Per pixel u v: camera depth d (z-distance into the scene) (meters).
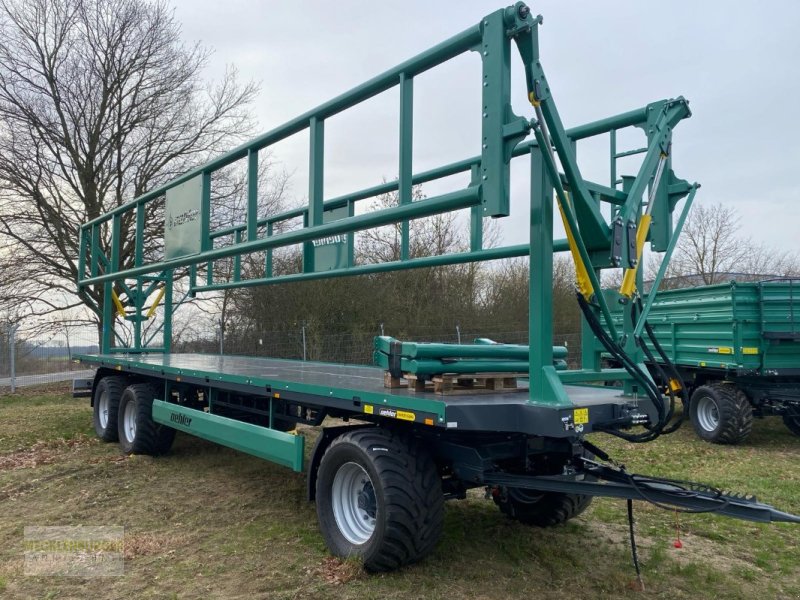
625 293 3.47
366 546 3.72
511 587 3.66
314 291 19.50
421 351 3.86
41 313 17.28
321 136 4.52
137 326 10.10
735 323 8.66
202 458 7.14
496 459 3.74
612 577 3.83
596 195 3.79
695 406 9.23
